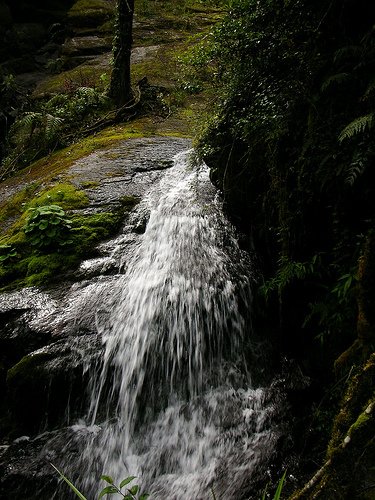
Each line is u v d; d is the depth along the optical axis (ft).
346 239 9.70
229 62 12.30
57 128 25.80
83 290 13.28
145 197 16.93
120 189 17.53
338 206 9.68
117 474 10.56
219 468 10.09
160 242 14.74
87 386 11.44
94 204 16.46
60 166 21.62
